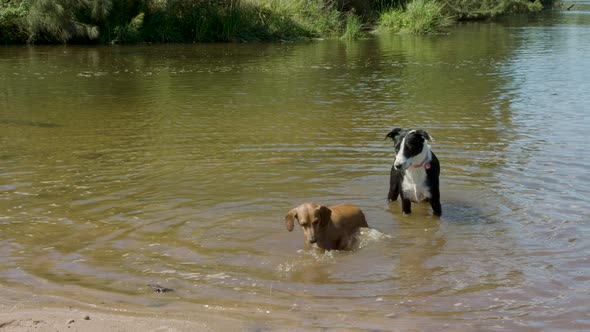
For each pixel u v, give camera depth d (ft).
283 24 108.27
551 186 27.96
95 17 97.30
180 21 105.40
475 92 53.98
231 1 106.32
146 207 25.58
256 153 33.86
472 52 86.38
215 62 76.84
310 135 38.09
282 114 44.80
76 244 21.77
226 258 20.86
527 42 99.81
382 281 19.12
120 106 48.19
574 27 132.67
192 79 62.64
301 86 57.98
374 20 128.98
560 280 18.92
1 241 21.98
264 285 18.78
